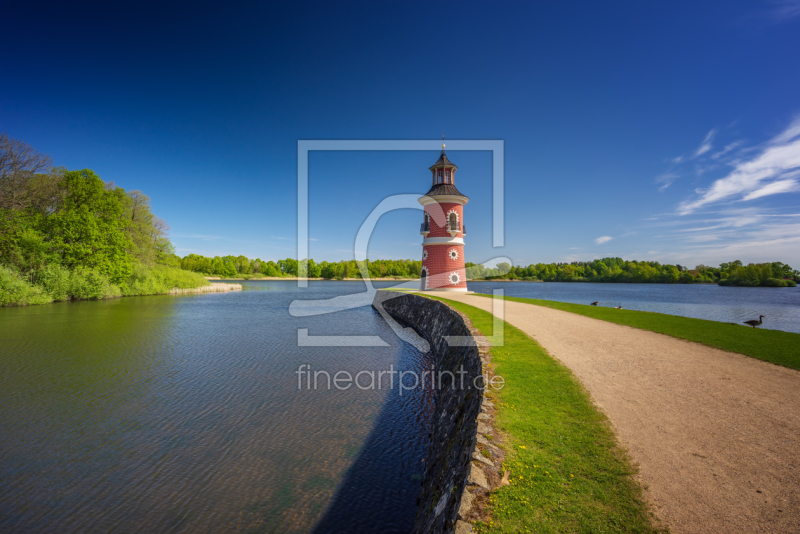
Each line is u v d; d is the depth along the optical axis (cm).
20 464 844
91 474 808
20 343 1977
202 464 848
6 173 3750
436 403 1209
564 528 375
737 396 713
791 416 625
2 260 3638
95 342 2039
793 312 3916
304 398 1249
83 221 4003
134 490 755
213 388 1334
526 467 479
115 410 1134
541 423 603
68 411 1122
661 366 911
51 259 3900
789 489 429
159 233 6072
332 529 649
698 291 8069
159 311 3488
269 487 766
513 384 786
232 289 7594
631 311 1884
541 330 1368
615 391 745
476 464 486
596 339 1216
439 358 1603
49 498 729
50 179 4138
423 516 600
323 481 788
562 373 858
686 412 643
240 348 1984
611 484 443
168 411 1131
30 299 3538
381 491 755
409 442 955
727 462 487
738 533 361
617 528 373
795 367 888
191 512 693
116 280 4559
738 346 1081
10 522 663
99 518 676
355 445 937
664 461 491
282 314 3594
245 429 1020
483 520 390
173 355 1802
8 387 1312
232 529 650
